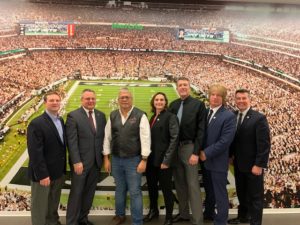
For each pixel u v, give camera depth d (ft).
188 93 8.22
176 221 8.74
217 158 7.85
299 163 9.98
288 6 10.08
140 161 7.97
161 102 8.07
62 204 9.46
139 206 7.98
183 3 9.97
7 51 9.55
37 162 7.00
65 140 7.77
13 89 9.57
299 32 10.14
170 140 7.90
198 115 8.00
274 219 9.33
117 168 8.16
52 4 9.70
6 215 9.32
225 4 10.02
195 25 10.03
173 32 10.01
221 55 10.10
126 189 8.52
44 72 9.73
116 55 9.95
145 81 9.98
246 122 7.88
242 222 8.85
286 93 10.09
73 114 7.81
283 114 10.06
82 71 9.87
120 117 7.93
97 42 9.89
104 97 9.90
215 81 10.09
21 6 9.57
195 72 10.10
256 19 10.09
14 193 9.37
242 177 8.43
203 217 9.02
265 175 9.98
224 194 7.94
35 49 9.68
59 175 7.57
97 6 9.84
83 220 8.30
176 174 8.57
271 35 10.11
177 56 10.04
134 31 9.96
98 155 8.02
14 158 9.43
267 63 10.12
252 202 7.96
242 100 7.94
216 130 7.77
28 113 9.61
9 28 9.53
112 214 9.57
